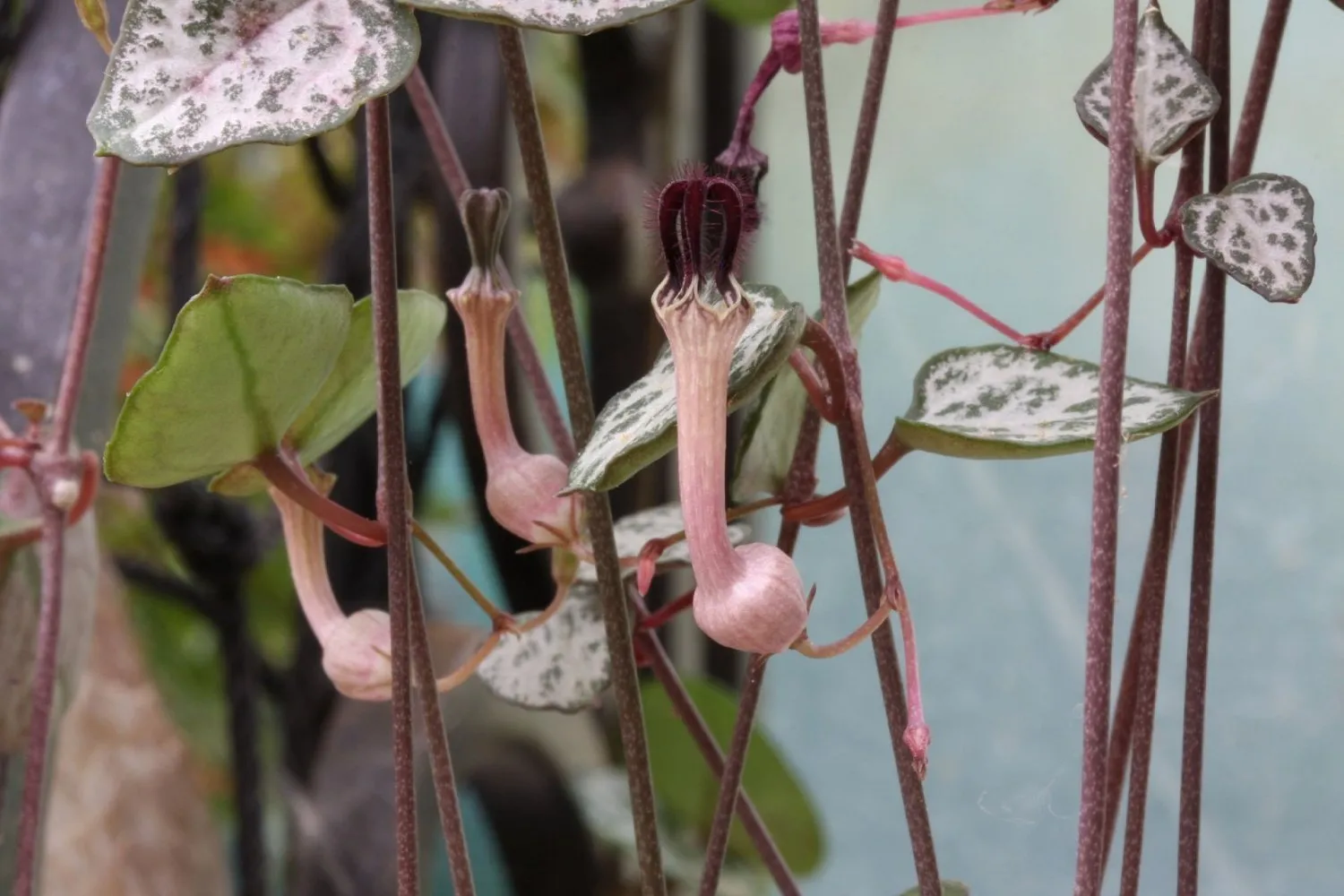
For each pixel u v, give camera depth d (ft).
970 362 0.80
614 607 0.79
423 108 0.85
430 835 1.11
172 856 1.21
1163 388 0.77
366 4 0.73
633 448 0.74
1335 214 1.31
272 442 0.79
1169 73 0.78
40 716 0.83
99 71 0.91
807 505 0.80
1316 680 1.47
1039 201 1.56
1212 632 1.52
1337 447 1.42
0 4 0.92
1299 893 1.51
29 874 0.83
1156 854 1.56
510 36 0.78
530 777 1.33
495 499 0.80
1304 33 1.26
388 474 0.78
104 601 1.19
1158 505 0.79
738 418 1.11
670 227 0.75
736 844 1.39
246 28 0.73
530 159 0.79
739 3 1.08
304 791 1.16
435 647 1.15
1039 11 0.81
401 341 0.82
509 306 0.80
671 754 1.33
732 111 1.53
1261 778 1.51
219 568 1.05
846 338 0.77
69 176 0.90
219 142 0.72
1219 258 0.76
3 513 0.87
